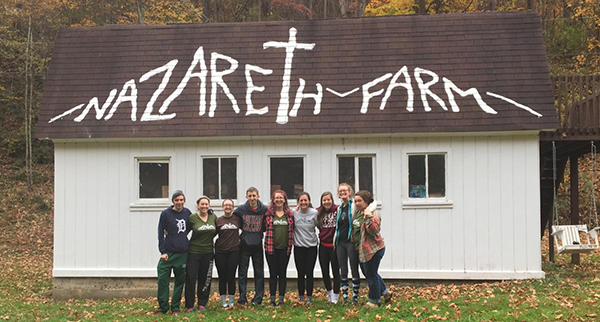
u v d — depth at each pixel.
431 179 13.72
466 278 13.45
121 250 14.22
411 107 13.79
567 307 10.40
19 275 18.59
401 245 13.64
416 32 15.05
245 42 15.38
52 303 13.74
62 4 31.95
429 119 13.56
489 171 13.55
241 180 14.10
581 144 14.90
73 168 14.39
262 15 38.31
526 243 13.39
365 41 15.05
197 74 14.94
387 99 13.98
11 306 13.00
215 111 14.27
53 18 32.19
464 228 13.53
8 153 30.73
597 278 13.28
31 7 29.83
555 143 15.02
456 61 14.41
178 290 11.23
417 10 29.92
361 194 10.52
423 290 12.75
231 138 14.01
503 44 14.55
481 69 14.20
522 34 14.66
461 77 14.13
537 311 10.12
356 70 14.59
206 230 11.16
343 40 15.15
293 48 15.15
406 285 13.57
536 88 13.77
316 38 15.27
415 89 14.07
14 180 28.98
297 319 9.89
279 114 14.05
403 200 13.67
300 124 13.83
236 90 14.59
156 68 15.13
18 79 31.78
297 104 14.16
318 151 13.97
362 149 13.85
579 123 14.34
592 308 10.27
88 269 14.24
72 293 14.27
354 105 13.98
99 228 14.28
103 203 14.30
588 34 31.81
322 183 13.91
